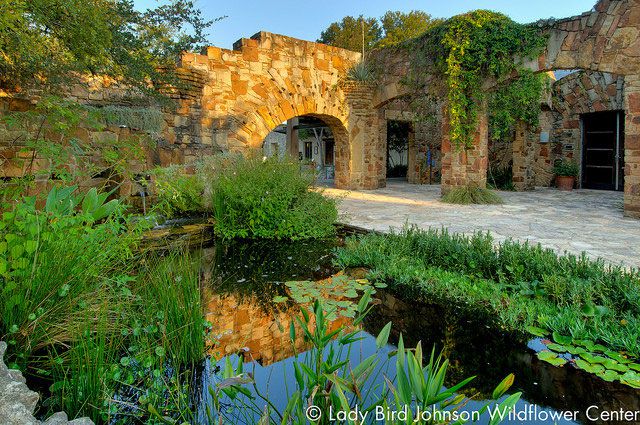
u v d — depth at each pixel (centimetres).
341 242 605
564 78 1376
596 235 593
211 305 365
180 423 201
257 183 640
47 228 269
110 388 221
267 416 162
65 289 254
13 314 244
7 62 625
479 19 981
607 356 264
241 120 1076
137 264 387
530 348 287
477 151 1016
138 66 780
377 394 209
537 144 1475
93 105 893
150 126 863
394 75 1246
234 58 1057
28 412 162
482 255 447
